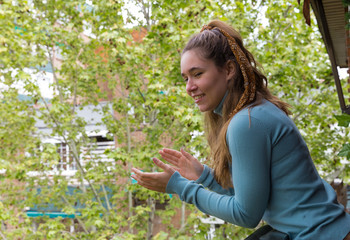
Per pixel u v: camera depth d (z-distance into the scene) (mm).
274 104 1199
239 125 1093
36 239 8812
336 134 8492
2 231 8547
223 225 7820
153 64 7867
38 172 9445
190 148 7922
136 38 10023
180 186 1242
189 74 1217
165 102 6859
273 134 1084
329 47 3742
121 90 10078
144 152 7438
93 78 9016
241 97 1171
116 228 8477
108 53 8906
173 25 7094
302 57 8297
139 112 9047
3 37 7516
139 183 1307
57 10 9289
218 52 1191
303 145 1129
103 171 9180
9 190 9297
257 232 1190
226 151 1195
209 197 1182
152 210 8781
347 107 4355
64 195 9414
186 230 8391
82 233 8484
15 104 9156
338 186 5848
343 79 7992
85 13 8859
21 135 9328
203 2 6918
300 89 8500
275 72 7633
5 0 7879
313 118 8672
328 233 1051
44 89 11578
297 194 1087
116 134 9633
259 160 1072
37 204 9531
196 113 6531
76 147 9969
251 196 1064
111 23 7973
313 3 2918
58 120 9398
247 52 1277
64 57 9391
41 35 8219
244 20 7520
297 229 1085
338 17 3770
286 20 8281
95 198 9844
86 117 12930
